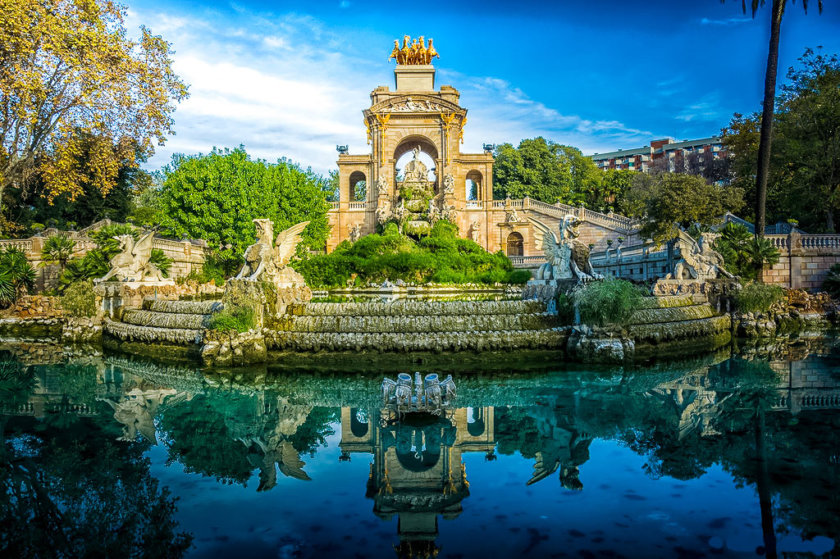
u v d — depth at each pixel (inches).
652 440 342.3
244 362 605.6
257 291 642.2
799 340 776.3
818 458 303.4
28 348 776.3
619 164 4987.7
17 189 1608.0
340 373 573.3
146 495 267.3
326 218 2091.5
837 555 198.2
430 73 2487.7
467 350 618.5
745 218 1644.9
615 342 593.3
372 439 359.6
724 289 855.7
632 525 228.2
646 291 840.3
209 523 233.9
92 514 242.2
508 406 433.4
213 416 418.0
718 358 641.0
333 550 209.6
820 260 1121.4
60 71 884.6
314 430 380.8
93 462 315.6
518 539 217.0
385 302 716.0
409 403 406.3
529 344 622.2
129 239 898.1
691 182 1261.1
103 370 605.6
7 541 216.2
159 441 356.5
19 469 303.3
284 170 1825.8
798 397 443.2
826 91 1229.1
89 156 1043.3
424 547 207.5
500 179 2952.8
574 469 295.9
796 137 1282.0
